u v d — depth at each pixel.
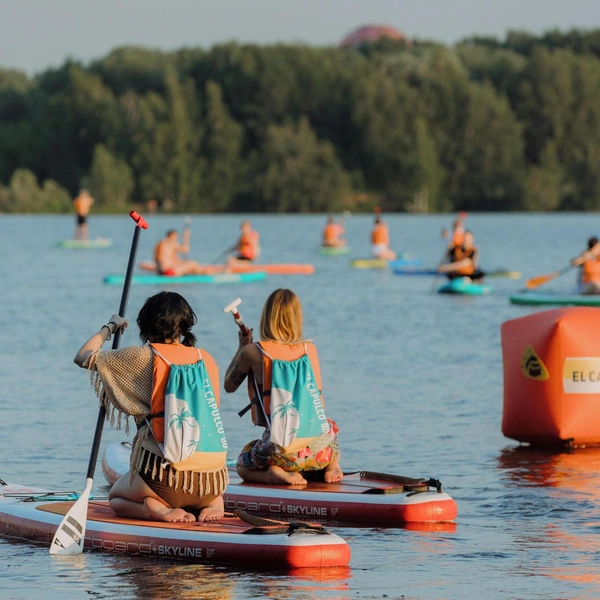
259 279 91.62
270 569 19.14
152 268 99.94
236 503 23.45
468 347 49.59
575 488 25.11
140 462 20.38
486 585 18.27
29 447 29.12
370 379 40.31
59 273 98.56
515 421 29.64
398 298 75.75
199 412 20.22
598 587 18.14
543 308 68.38
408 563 19.53
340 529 21.97
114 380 20.25
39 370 42.19
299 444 23.16
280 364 23.06
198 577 18.67
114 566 19.36
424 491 22.88
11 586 18.28
